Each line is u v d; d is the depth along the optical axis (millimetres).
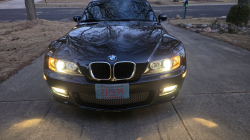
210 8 17141
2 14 13484
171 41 1987
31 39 5656
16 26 8188
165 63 1720
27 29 7422
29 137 1600
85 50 1738
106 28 2277
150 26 2432
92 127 1739
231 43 4961
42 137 1600
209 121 1786
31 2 9078
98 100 1765
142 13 2842
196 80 2715
